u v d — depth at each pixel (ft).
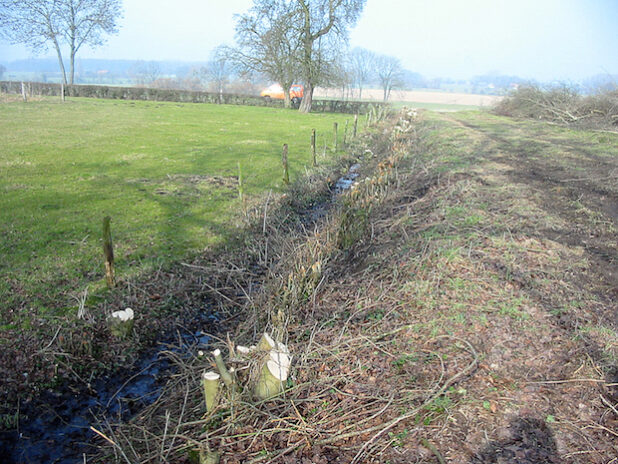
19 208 28.66
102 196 32.50
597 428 11.98
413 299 18.89
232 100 144.66
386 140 67.00
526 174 39.83
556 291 19.15
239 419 12.64
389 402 13.14
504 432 11.89
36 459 12.28
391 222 29.17
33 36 147.33
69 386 15.06
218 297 21.24
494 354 15.23
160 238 26.13
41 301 18.66
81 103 105.91
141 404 14.57
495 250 22.88
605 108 71.97
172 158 47.11
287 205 34.12
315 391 14.11
